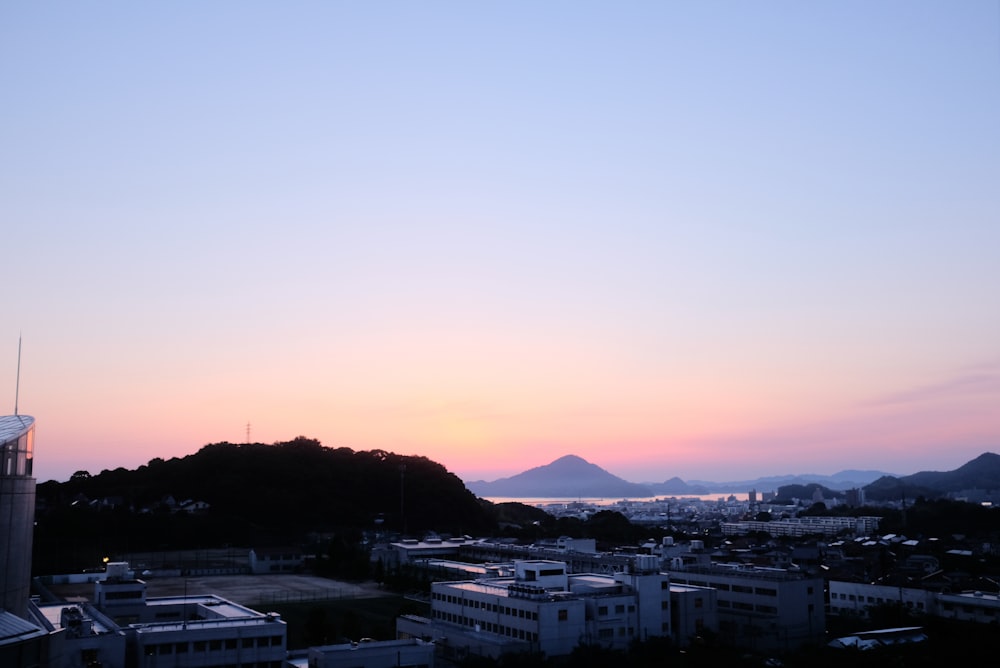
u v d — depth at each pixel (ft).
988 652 375.04
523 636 394.32
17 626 214.69
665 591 431.02
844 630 495.00
